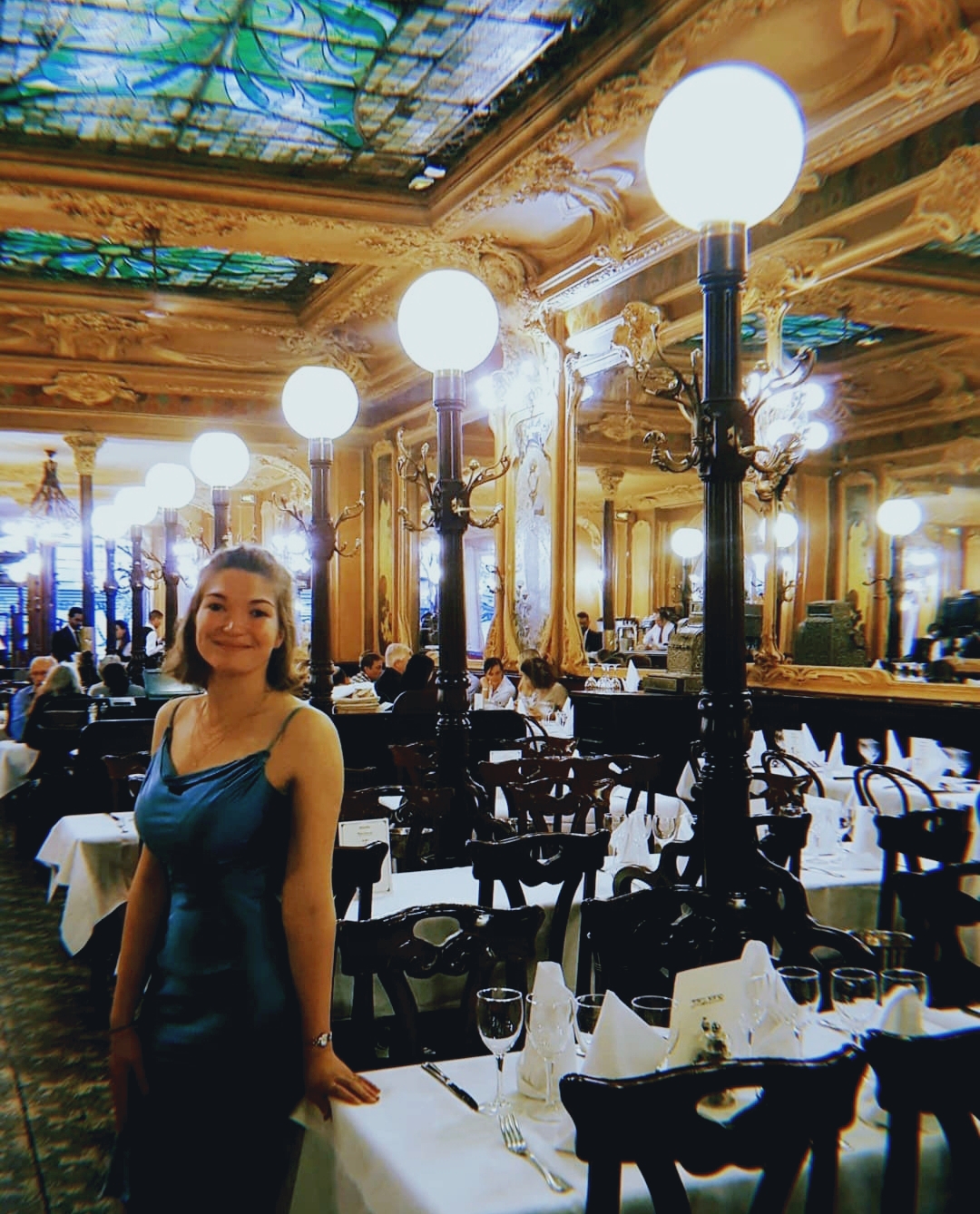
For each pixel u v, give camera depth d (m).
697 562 7.20
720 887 2.49
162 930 2.20
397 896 3.50
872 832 4.13
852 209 5.45
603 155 6.28
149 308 10.61
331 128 6.55
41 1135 3.35
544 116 6.05
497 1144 1.80
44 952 5.32
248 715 2.12
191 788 2.05
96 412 12.48
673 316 6.93
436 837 4.32
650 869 3.61
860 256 5.44
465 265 8.22
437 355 4.14
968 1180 1.62
